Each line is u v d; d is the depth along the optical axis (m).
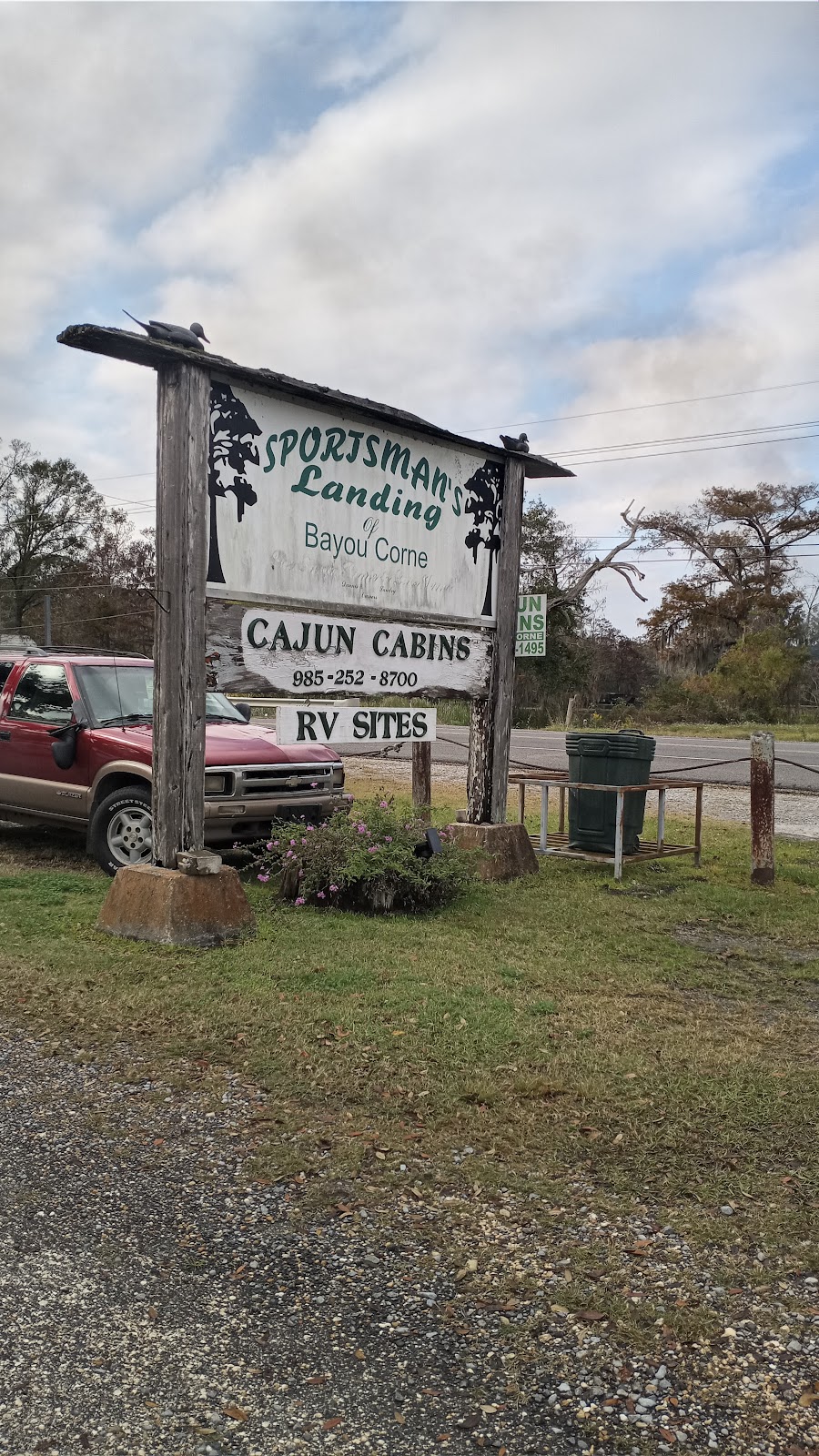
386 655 7.47
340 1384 2.41
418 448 7.65
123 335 5.44
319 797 7.98
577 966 5.82
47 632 62.41
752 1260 2.95
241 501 6.33
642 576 13.20
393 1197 3.26
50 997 5.05
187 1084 4.08
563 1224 3.13
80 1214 3.14
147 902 6.02
